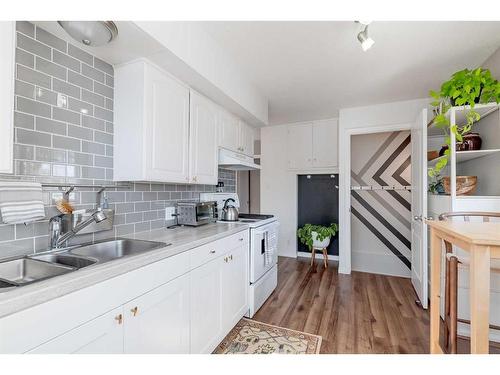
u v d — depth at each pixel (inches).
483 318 35.7
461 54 84.3
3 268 44.0
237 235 83.9
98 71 63.6
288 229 174.7
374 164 169.2
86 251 57.8
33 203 45.8
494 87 74.2
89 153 61.5
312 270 144.8
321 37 75.3
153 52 60.8
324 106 136.4
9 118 39.0
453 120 79.4
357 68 94.4
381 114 132.1
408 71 96.6
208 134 90.7
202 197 106.3
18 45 48.4
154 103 66.3
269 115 154.2
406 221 161.2
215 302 70.0
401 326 84.2
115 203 68.1
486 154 81.7
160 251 50.7
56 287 32.7
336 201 166.2
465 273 78.3
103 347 38.8
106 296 39.4
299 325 85.2
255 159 206.2
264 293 103.3
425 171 95.5
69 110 57.2
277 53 84.9
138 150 64.1
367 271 144.4
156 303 49.2
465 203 77.6
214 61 78.5
